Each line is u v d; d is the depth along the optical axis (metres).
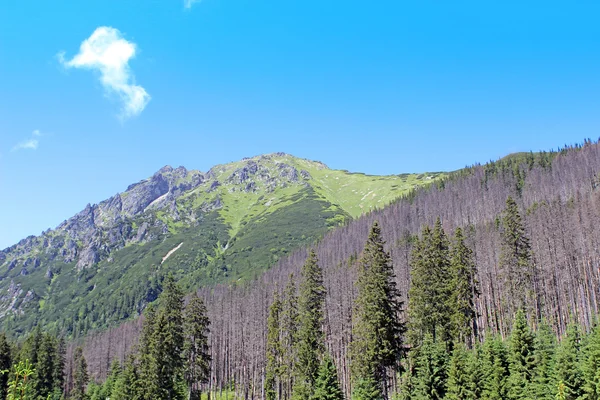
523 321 60.34
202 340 80.69
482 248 99.50
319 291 70.94
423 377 56.91
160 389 71.00
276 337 79.69
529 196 184.00
